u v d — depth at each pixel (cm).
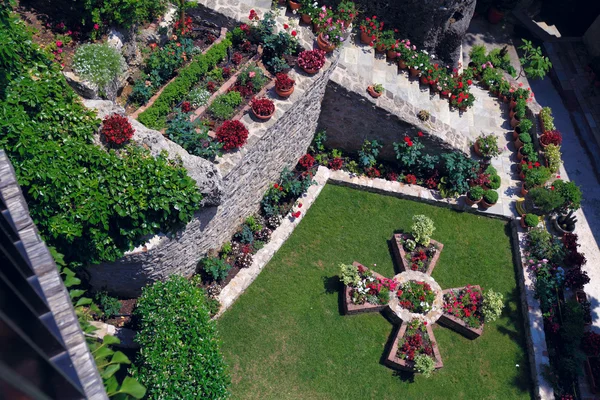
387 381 1811
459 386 1848
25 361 752
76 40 1717
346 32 2031
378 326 1895
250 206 1958
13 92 1430
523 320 1997
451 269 2056
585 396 1889
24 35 1487
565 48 2794
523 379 1894
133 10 1719
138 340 1582
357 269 1894
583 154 2466
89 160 1471
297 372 1773
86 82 1612
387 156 2216
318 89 1961
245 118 1798
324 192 2130
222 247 1897
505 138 2364
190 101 1830
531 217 2105
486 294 1925
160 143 1590
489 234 2158
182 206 1516
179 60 1848
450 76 2281
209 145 1689
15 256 963
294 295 1905
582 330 1938
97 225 1484
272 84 1895
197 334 1584
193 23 2005
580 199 2202
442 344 1911
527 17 2878
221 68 1930
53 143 1446
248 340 1798
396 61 2248
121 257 1543
